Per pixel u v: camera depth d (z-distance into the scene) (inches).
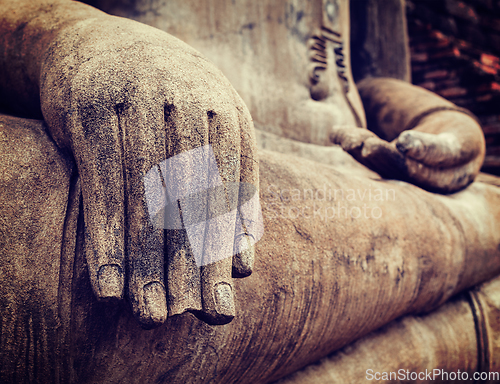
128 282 56.3
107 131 58.0
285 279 72.2
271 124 105.2
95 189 57.5
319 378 83.9
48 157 61.9
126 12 103.9
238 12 106.0
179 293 56.2
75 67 61.2
